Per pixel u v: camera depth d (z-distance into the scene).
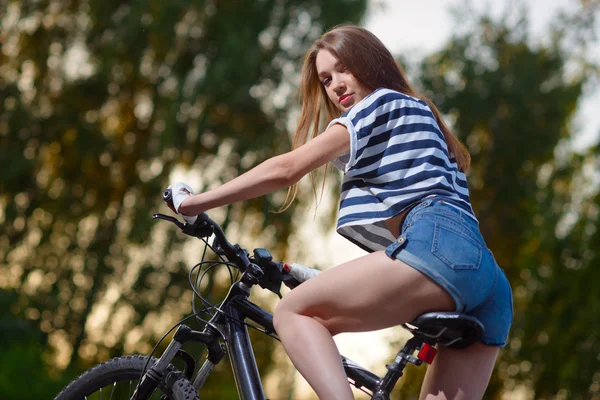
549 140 16.22
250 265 2.28
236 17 14.55
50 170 15.91
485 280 1.97
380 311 1.95
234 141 14.90
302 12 14.68
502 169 16.52
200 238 2.29
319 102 2.44
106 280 15.53
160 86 14.99
